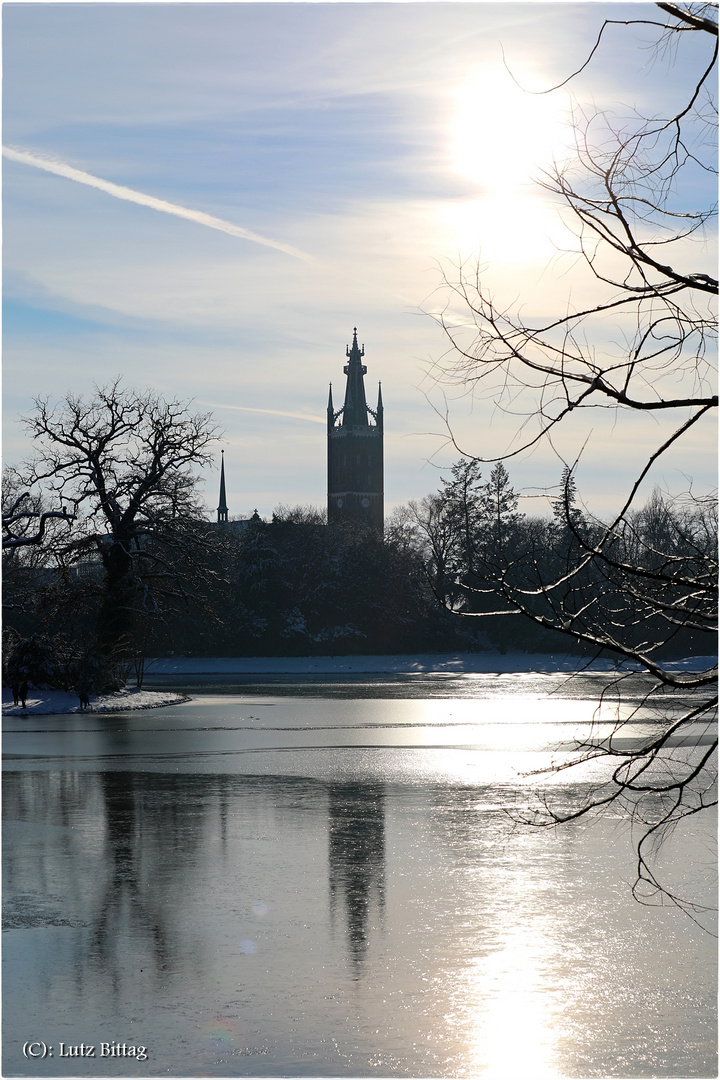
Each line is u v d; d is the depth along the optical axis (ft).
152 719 169.99
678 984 42.86
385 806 83.30
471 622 423.64
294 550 422.41
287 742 131.44
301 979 43.60
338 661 382.42
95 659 204.33
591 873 60.90
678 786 29.81
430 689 251.80
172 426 223.92
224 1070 35.14
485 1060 35.81
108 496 217.97
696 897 55.52
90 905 54.60
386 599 406.00
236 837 71.46
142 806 84.12
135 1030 38.60
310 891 57.06
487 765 106.93
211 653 388.16
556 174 28.04
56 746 128.98
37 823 77.05
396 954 46.65
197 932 49.98
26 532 216.33
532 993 41.93
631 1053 36.40
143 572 232.53
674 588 30.09
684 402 27.78
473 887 57.88
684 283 27.12
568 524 27.68
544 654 390.01
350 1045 37.04
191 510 228.22
